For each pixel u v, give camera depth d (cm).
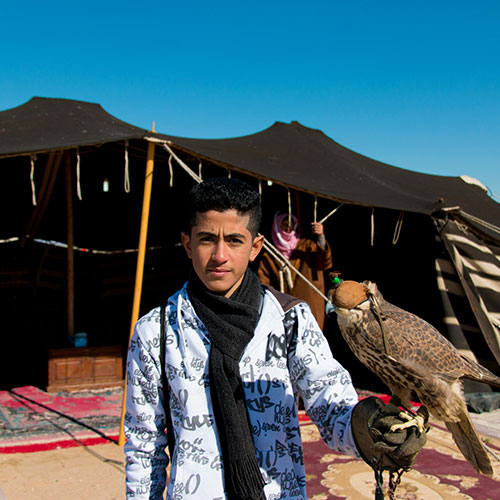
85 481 347
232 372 130
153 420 143
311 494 329
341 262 748
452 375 149
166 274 955
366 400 131
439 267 579
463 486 340
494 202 745
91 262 939
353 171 660
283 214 524
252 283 145
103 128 520
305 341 141
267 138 721
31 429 462
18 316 843
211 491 128
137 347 143
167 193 761
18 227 828
